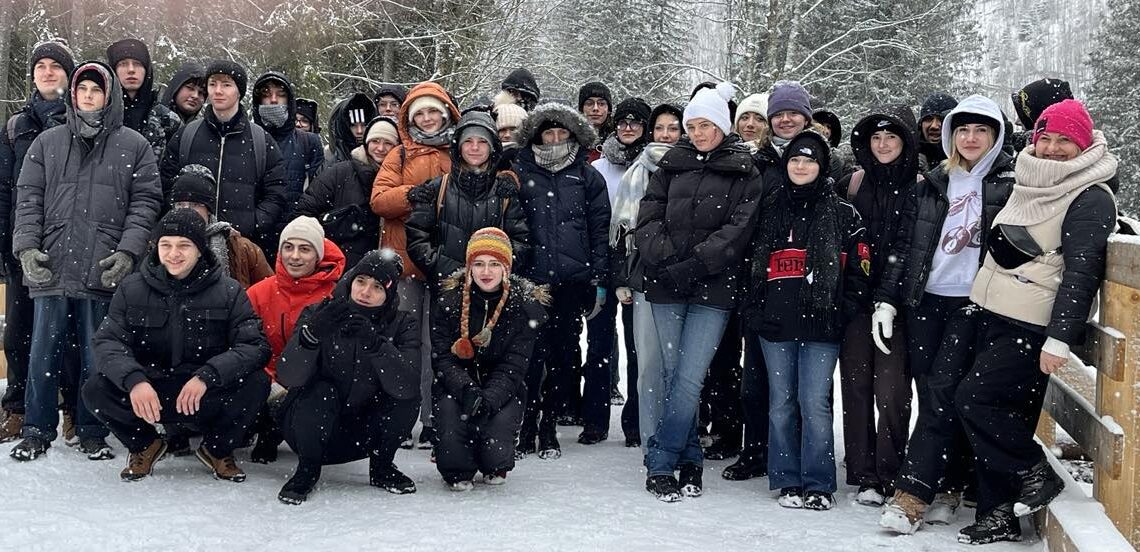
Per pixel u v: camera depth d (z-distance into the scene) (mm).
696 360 4383
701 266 4258
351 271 4121
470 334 4387
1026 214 3643
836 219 4184
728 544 3619
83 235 4566
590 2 25156
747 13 19688
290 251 4672
